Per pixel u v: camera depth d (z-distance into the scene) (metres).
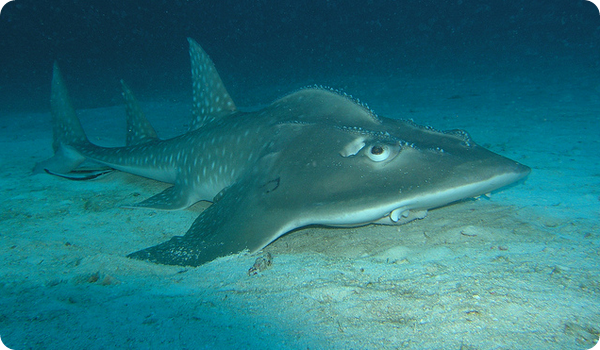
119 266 2.40
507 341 1.39
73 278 2.24
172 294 2.00
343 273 2.10
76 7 52.16
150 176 4.81
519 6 75.38
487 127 7.14
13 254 2.69
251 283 2.05
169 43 60.41
